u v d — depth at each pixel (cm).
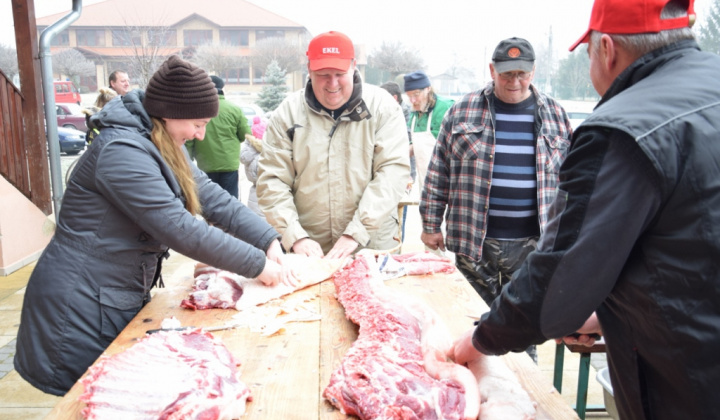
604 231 143
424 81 686
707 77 146
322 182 342
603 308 165
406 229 895
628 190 140
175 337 208
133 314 254
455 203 375
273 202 340
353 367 187
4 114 646
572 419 170
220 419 167
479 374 188
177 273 316
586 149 147
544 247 156
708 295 137
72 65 2581
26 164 698
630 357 156
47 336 234
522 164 358
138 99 242
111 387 172
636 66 153
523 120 358
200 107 237
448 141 376
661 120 139
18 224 659
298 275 282
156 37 1756
